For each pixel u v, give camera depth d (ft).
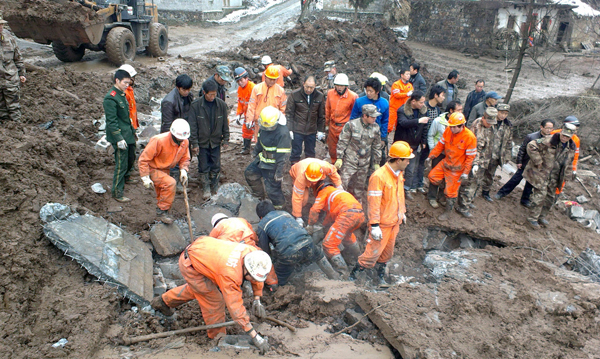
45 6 32.86
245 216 20.12
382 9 92.94
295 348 12.96
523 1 77.10
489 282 16.93
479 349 12.74
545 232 21.99
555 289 16.28
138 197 19.81
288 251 14.93
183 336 13.37
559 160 21.06
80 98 28.19
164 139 16.14
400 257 20.43
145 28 46.73
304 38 51.37
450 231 21.74
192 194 20.98
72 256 14.21
